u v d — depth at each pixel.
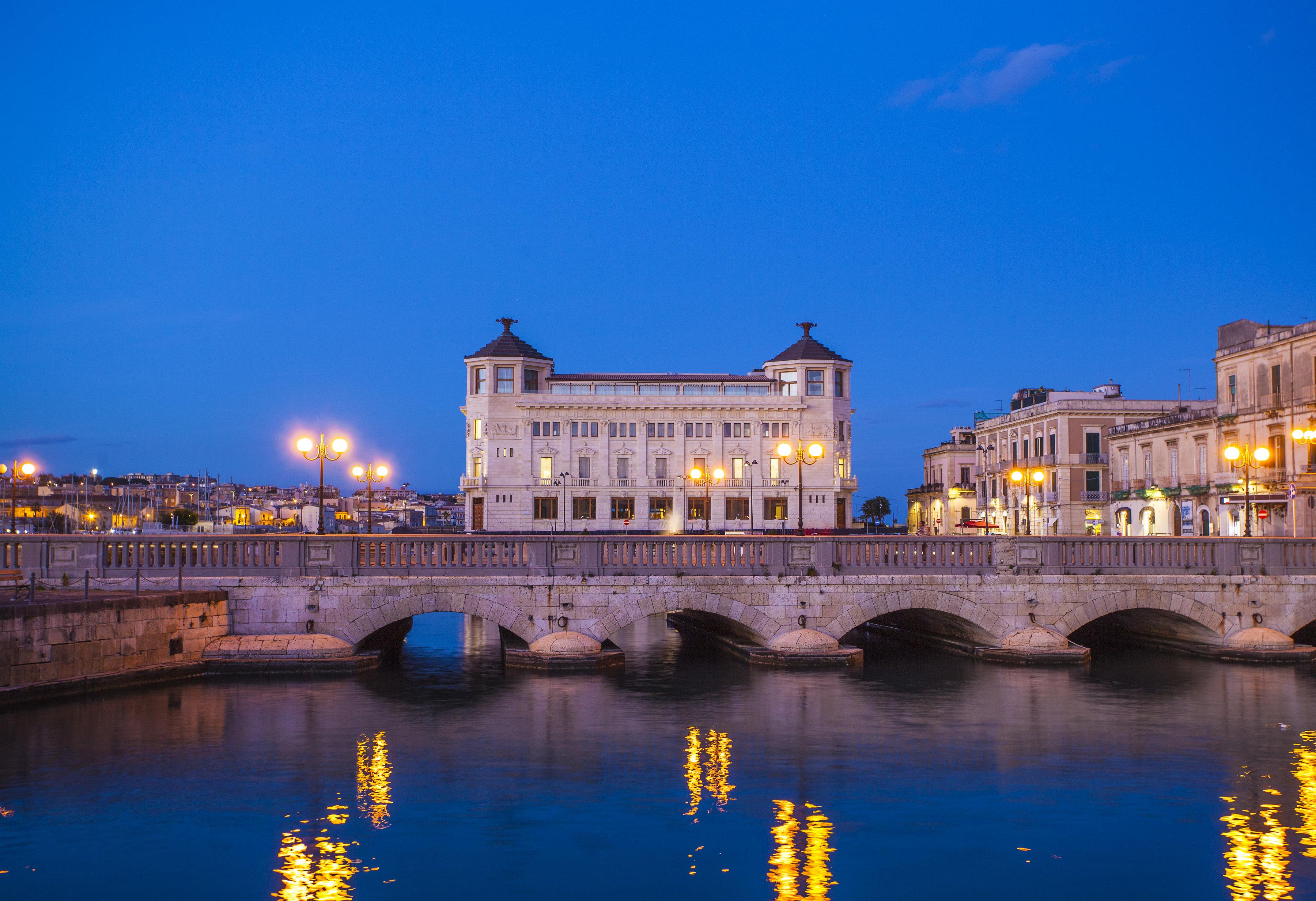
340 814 17.88
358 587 30.77
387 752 21.95
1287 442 59.28
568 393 112.88
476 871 15.39
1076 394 95.06
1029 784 19.86
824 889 14.80
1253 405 62.59
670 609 32.09
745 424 111.00
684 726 24.52
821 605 32.75
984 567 33.59
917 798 18.95
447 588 31.17
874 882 15.03
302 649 29.77
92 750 21.62
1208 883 15.00
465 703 26.81
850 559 33.22
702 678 30.75
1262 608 34.12
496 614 31.41
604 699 27.52
